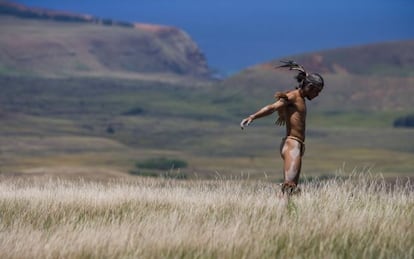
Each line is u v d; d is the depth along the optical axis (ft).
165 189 136.05
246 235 86.99
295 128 111.24
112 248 83.56
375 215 98.84
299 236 87.35
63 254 82.64
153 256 81.15
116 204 120.26
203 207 112.47
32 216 111.24
